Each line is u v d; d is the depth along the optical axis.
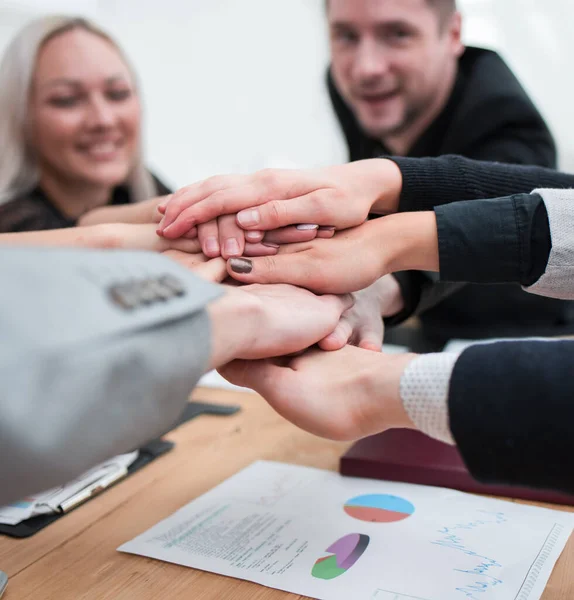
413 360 0.49
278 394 0.53
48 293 0.33
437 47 1.50
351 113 1.76
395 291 0.86
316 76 2.68
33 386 0.30
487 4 2.32
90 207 1.80
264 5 2.69
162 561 0.54
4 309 0.31
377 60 1.50
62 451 0.32
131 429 0.36
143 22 2.88
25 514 0.61
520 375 0.43
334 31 1.56
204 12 2.79
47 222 1.57
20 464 0.31
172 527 0.60
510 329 1.34
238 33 2.77
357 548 0.55
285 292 0.64
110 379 0.34
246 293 0.57
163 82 2.93
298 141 2.78
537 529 0.57
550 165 1.32
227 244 0.67
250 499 0.64
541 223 0.66
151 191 1.90
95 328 0.32
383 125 1.62
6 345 0.30
